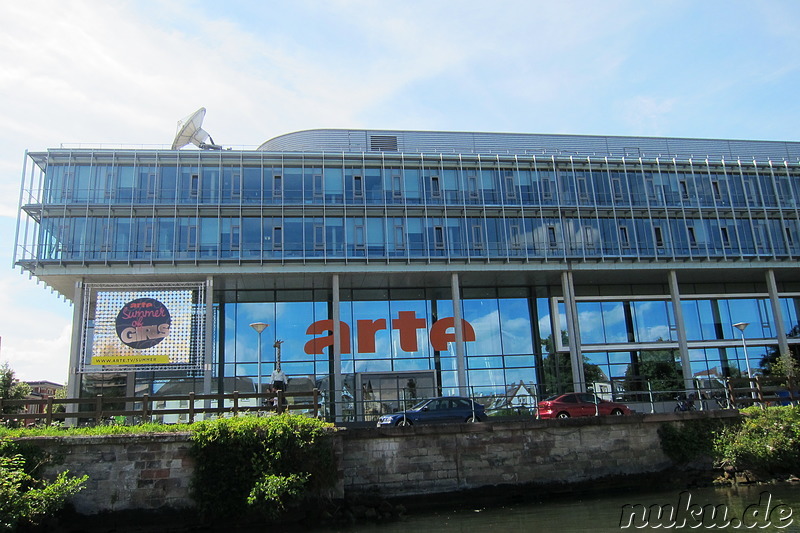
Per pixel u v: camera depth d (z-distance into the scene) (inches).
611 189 1700.3
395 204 1611.7
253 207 1558.8
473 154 1684.3
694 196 1728.6
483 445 924.6
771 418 999.0
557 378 1695.4
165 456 782.5
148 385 1525.6
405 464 890.7
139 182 1540.4
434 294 1712.6
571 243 1649.9
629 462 973.2
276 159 1611.7
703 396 1274.6
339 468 831.1
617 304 1764.3
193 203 1536.7
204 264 1502.2
